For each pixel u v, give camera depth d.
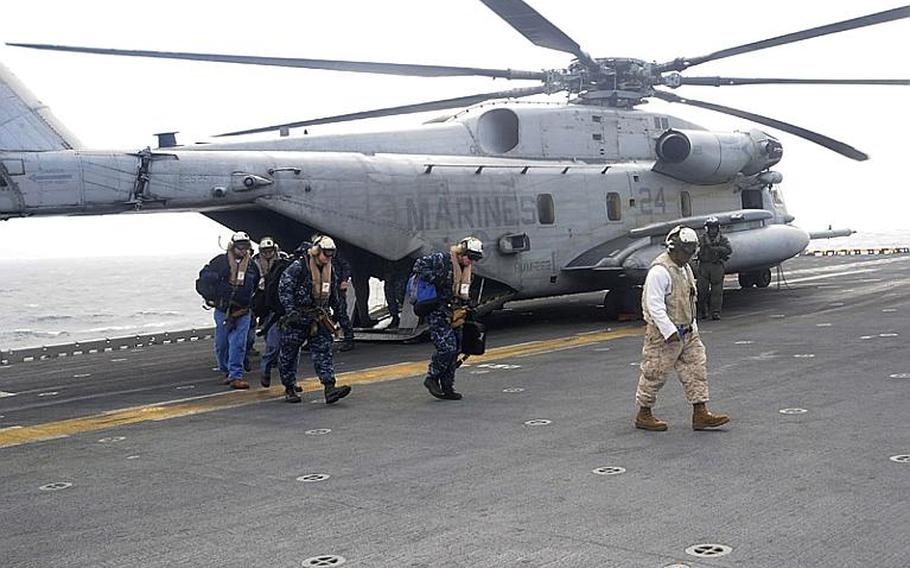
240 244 11.41
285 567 4.82
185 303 91.56
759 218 19.36
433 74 16.02
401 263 15.75
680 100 19.77
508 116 17.47
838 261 35.44
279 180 13.88
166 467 7.23
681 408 8.65
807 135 18.47
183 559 5.02
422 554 4.92
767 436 7.32
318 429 8.52
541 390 9.99
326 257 9.81
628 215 18.28
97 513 6.00
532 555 4.83
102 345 16.95
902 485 5.81
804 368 10.48
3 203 11.95
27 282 166.75
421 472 6.70
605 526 5.25
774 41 15.95
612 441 7.39
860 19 14.36
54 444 8.37
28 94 12.54
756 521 5.22
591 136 18.38
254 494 6.30
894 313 15.76
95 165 12.50
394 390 10.56
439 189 15.57
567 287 17.59
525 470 6.60
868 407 8.22
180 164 13.12
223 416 9.45
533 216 16.81
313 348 9.88
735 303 19.48
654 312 7.43
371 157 15.11
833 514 5.29
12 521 5.89
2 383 13.02
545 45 15.60
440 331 9.62
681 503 5.63
